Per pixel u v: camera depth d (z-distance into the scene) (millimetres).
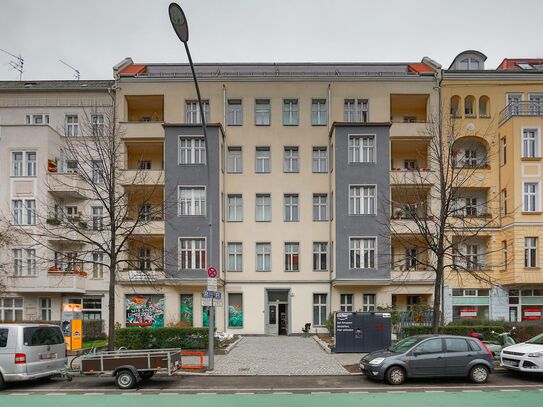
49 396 12828
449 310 29750
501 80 31297
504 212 29938
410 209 23016
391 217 29031
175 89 31453
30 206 29812
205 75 32062
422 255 30547
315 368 16984
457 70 31359
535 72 31156
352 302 30094
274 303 30812
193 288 29688
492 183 30734
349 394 12836
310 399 12211
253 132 31531
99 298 30391
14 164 30203
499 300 29844
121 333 21156
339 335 20656
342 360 18719
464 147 31625
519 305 30000
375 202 29328
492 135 30938
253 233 30938
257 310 30312
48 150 30094
